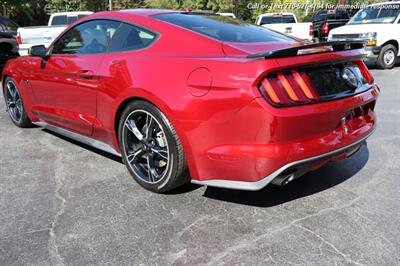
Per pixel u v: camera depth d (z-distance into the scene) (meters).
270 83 2.58
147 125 3.22
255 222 2.85
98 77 3.56
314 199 3.19
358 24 11.95
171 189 3.29
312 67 2.76
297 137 2.68
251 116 2.58
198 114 2.78
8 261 2.44
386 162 3.95
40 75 4.41
